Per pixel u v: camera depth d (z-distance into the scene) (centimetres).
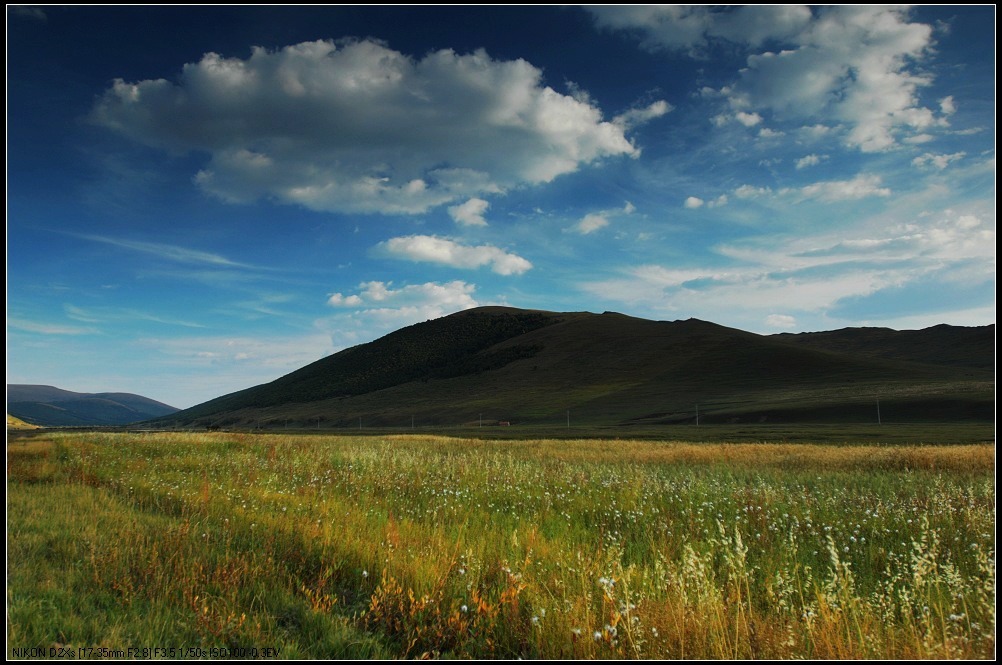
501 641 461
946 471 1678
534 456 2478
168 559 615
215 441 2478
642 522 872
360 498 1067
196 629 461
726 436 5069
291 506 947
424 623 491
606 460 2297
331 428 12019
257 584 569
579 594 515
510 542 706
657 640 443
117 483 1183
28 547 662
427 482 1309
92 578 572
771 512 923
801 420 6719
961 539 729
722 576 610
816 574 609
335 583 598
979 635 436
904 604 494
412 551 656
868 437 4309
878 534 774
